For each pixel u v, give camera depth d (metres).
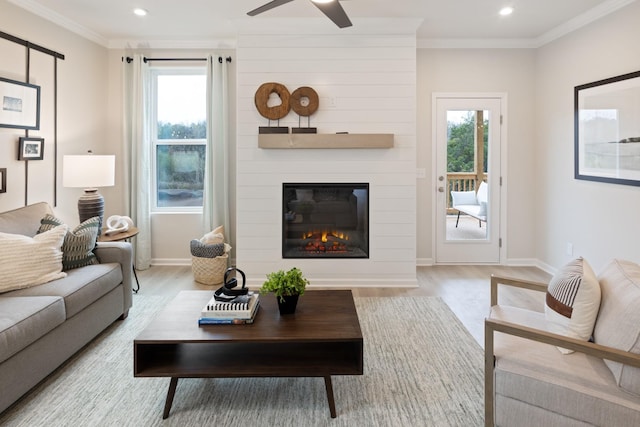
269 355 2.11
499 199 4.85
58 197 3.94
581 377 1.59
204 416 1.98
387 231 4.09
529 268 4.74
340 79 3.99
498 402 1.74
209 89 4.61
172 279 4.29
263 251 4.11
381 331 2.99
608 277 1.84
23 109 3.46
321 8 2.47
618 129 3.43
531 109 4.77
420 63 4.72
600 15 3.64
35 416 1.97
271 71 3.99
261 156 4.05
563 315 1.82
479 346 2.73
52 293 2.39
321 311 2.31
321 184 4.05
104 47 4.63
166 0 3.53
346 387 2.23
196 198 4.90
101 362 2.50
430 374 2.37
